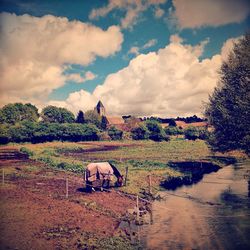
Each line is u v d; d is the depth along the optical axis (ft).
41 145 255.91
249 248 45.47
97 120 359.05
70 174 108.99
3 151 196.75
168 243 47.78
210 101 111.65
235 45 103.65
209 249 45.24
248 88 96.73
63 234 48.93
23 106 393.29
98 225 54.80
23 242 44.75
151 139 320.91
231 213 64.08
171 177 108.88
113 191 83.51
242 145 99.91
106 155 183.52
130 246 46.01
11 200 66.95
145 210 66.44
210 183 101.76
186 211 66.80
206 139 116.26
